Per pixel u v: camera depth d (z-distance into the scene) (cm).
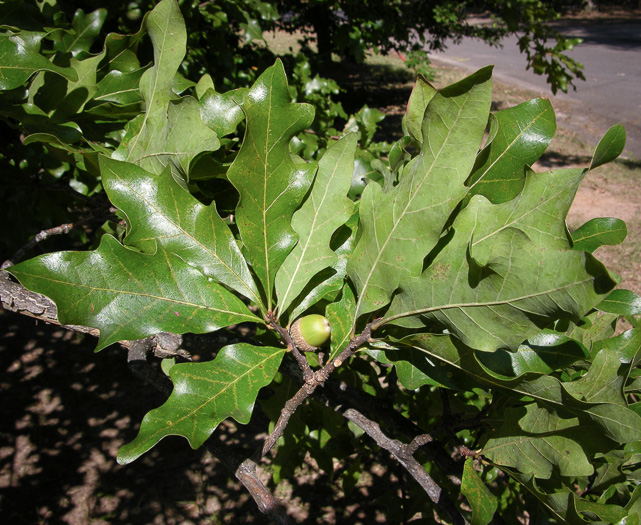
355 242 23
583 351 21
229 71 81
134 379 129
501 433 23
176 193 23
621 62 448
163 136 26
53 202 47
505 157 23
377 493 102
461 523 25
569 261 16
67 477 105
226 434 113
